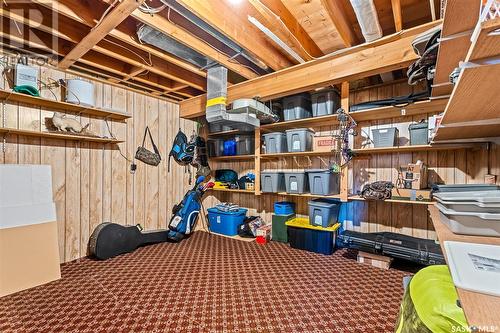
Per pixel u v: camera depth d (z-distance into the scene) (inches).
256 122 136.9
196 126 184.7
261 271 106.8
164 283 95.4
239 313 75.8
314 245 131.6
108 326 69.2
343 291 89.0
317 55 115.3
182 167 174.9
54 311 76.4
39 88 110.7
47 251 98.8
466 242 37.3
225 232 168.6
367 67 96.3
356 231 131.8
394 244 107.6
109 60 120.2
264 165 175.6
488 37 24.2
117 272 105.9
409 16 98.0
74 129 113.4
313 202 135.1
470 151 108.1
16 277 90.0
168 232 152.1
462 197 41.7
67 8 79.5
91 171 128.8
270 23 89.1
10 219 91.7
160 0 76.3
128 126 144.6
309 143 140.1
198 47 99.7
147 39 96.7
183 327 69.2
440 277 37.9
